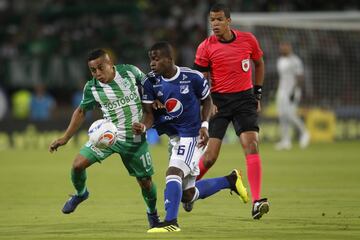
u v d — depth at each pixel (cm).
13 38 10969
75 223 2950
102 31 11031
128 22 11188
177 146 2691
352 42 9344
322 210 3284
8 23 11438
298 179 4775
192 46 10531
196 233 2609
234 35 3161
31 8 11588
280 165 5816
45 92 10188
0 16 11488
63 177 5062
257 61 3228
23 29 11169
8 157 7012
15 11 11594
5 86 10125
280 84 7450
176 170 2653
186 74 2692
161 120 2753
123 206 3525
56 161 6512
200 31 10688
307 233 2598
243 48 3150
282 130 7606
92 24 11112
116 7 11369
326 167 5619
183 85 2684
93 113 8550
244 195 3144
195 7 11156
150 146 8438
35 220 3052
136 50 10762
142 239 2473
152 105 2741
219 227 2781
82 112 2820
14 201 3756
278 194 3959
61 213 3281
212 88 3189
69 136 2812
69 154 7356
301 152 7150
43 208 3466
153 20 11219
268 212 3234
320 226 2781
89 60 2728
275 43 9062
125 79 2770
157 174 5234
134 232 2669
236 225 2841
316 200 3672
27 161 6531
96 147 2722
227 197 3834
